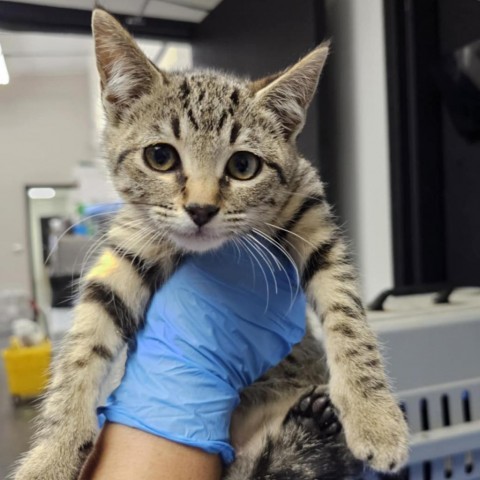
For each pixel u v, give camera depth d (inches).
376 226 13.7
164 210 7.2
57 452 6.8
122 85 7.7
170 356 7.0
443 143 13.4
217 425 6.7
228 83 8.0
